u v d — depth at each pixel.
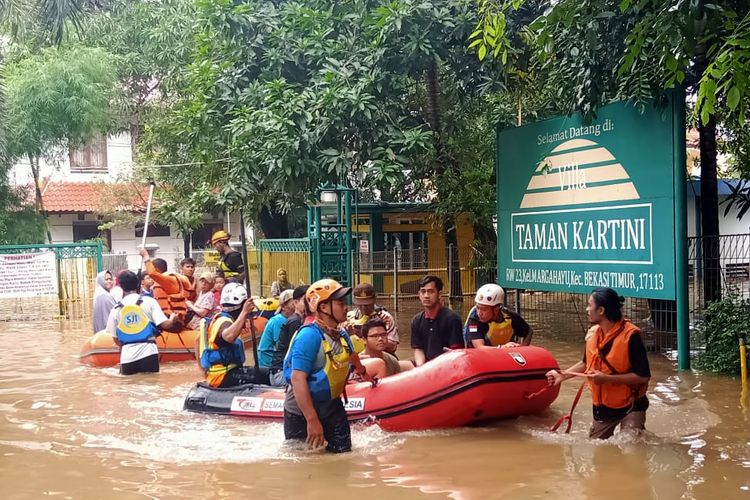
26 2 12.80
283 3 13.56
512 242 12.24
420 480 5.24
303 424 6.02
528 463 5.61
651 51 8.72
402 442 6.24
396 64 12.06
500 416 6.77
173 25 21.33
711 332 9.53
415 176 17.20
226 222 28.48
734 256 10.34
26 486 5.23
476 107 16.41
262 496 4.95
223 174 15.88
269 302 12.00
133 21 21.94
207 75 13.62
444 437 6.40
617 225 10.22
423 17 11.67
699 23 5.93
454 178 16.34
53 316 16.55
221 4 12.70
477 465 5.57
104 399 8.16
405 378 6.76
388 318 7.76
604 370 6.00
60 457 5.92
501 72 11.94
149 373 9.76
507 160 12.29
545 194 11.51
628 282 10.07
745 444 6.03
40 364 10.55
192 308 10.59
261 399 7.13
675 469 5.39
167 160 21.14
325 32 12.61
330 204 18.75
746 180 13.32
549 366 6.96
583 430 6.59
